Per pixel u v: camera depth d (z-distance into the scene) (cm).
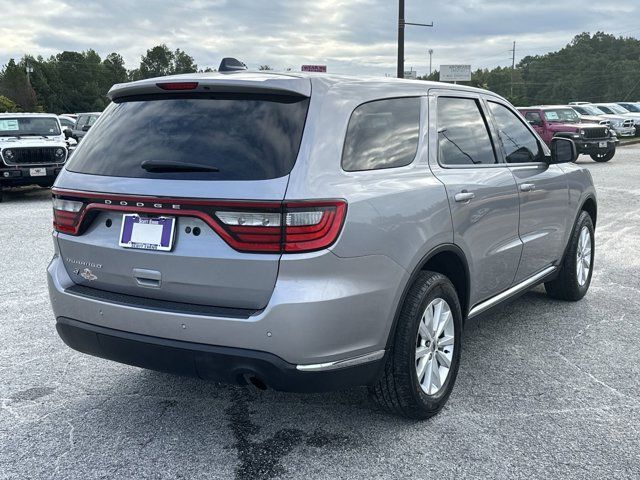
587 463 305
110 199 307
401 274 313
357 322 293
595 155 2152
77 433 340
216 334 284
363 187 300
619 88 15100
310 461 310
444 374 358
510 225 427
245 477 297
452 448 320
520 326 507
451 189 357
